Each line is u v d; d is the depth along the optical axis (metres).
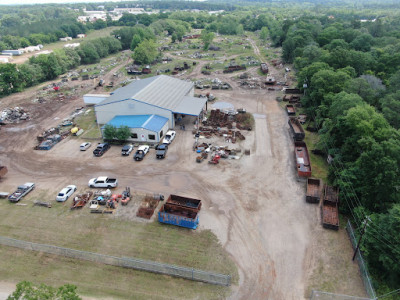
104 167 52.66
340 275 31.62
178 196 42.38
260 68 119.31
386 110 56.59
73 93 95.56
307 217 39.91
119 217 40.34
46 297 21.95
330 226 37.59
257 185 46.81
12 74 96.31
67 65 125.25
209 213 40.78
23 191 45.28
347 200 39.69
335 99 58.78
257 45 177.62
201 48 167.12
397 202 37.28
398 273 30.61
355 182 40.28
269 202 42.88
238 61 132.62
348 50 96.19
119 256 34.22
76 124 70.62
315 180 45.94
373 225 32.81
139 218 40.09
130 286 30.75
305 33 130.38
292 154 55.94
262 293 29.78
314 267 32.59
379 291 30.19
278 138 62.19
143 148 56.06
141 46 130.25
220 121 69.69
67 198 44.50
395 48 98.12
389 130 44.16
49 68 115.62
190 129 66.56
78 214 41.16
